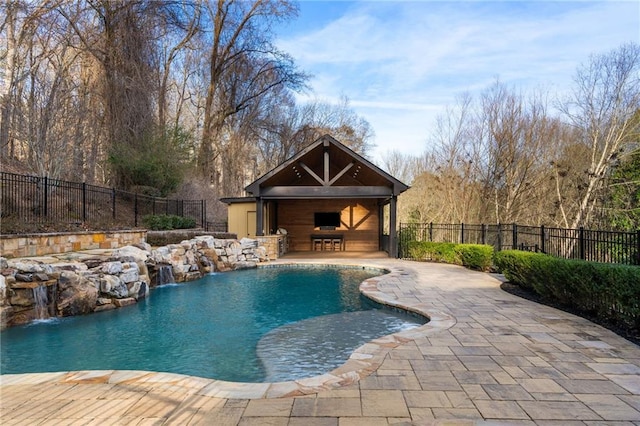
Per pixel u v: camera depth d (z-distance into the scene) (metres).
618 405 2.91
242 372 4.09
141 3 16.91
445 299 7.02
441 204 23.59
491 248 10.68
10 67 12.87
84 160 14.48
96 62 15.32
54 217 10.88
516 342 4.48
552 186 19.89
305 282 9.87
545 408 2.87
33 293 5.91
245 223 17.06
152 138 16.33
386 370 3.62
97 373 3.68
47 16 13.72
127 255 8.24
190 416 2.78
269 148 32.69
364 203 17.95
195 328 5.78
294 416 2.76
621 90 16.89
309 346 4.94
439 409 2.85
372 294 7.48
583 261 5.94
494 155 21.28
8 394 3.21
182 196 19.45
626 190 16.77
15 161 13.12
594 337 4.68
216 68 24.09
